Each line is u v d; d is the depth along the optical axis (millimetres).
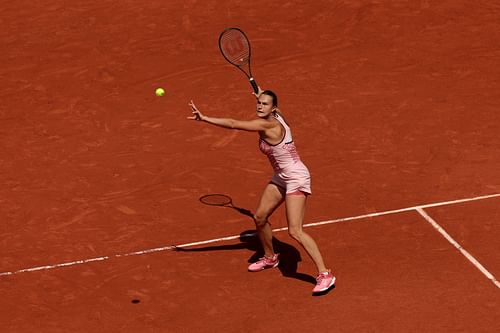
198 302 36656
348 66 63906
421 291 36875
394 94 58969
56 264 39812
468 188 46000
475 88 59719
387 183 46781
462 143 51531
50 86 62094
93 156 51125
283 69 63750
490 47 66812
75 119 56562
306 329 34625
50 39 70312
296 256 40094
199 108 57562
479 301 36125
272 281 38062
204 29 71250
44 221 43656
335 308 35938
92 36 70562
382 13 72938
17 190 47062
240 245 41125
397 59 65000
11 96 60500
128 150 51781
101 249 40969
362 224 42562
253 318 35438
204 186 47000
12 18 74688
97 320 35594
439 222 42562
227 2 76188
